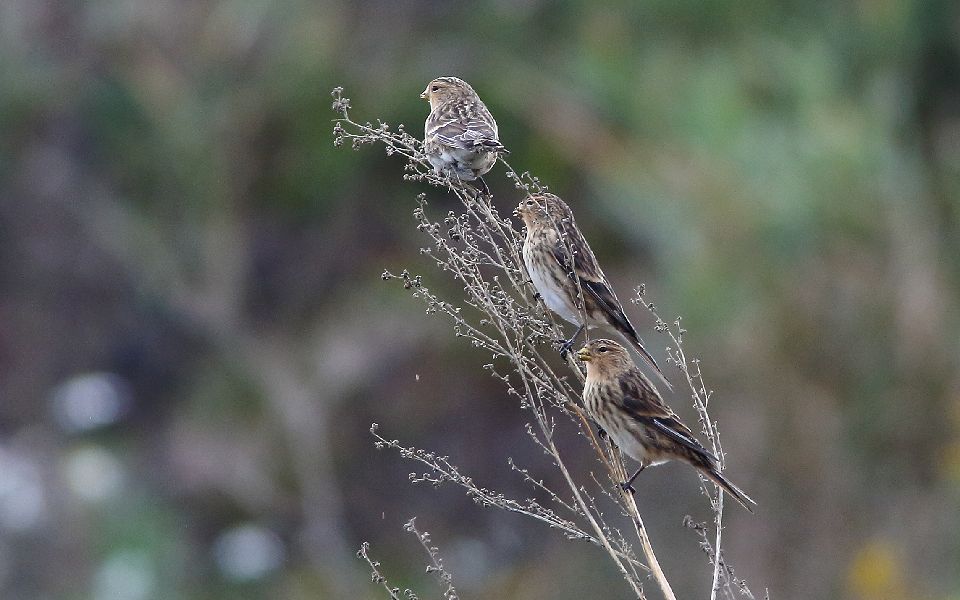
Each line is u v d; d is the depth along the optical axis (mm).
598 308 8242
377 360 18125
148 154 19469
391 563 16844
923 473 12844
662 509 13047
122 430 19125
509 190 17719
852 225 13211
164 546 16875
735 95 14609
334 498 17375
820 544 12586
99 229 19688
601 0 17703
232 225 19516
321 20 19453
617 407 8023
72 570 16438
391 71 19422
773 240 13242
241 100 19234
